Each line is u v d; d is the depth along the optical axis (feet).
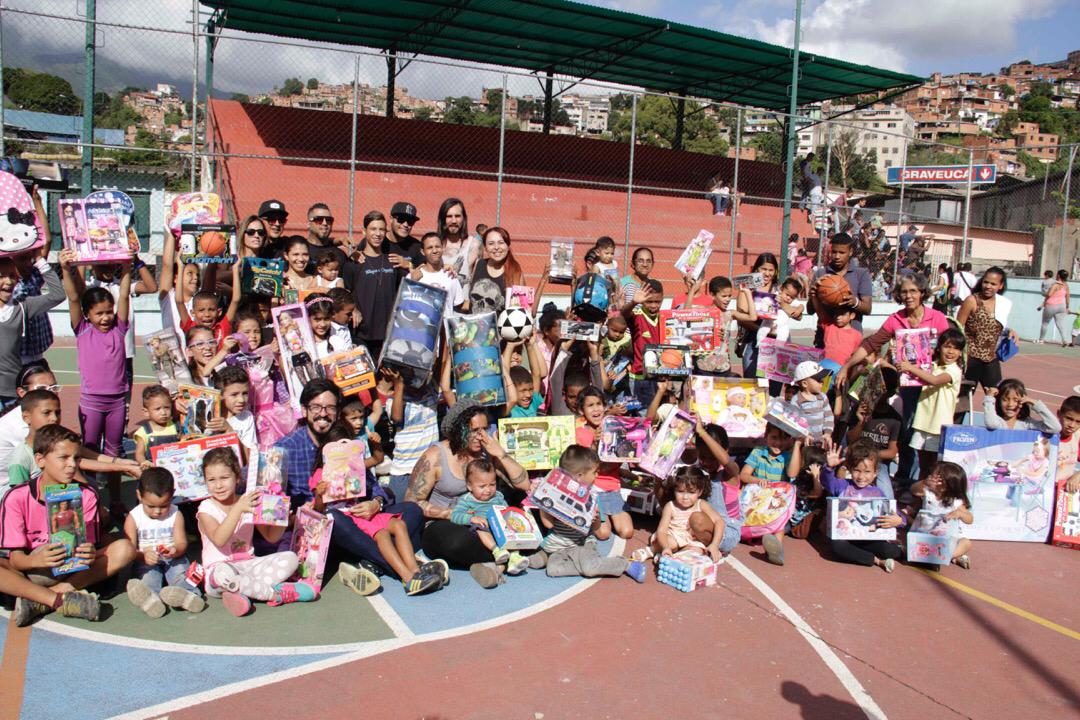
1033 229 112.68
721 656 14.88
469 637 15.15
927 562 19.65
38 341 20.92
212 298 20.99
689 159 82.53
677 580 17.81
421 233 60.39
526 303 24.89
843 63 69.56
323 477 17.31
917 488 20.59
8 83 62.08
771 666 14.61
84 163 42.70
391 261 24.40
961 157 227.61
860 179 180.86
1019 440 22.13
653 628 15.88
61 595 15.15
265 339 21.95
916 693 13.98
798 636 15.85
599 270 26.78
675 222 72.38
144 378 39.06
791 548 20.97
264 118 63.46
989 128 541.34
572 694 13.32
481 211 65.00
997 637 16.31
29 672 13.32
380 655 14.32
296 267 23.82
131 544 15.94
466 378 20.51
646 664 14.44
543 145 75.20
